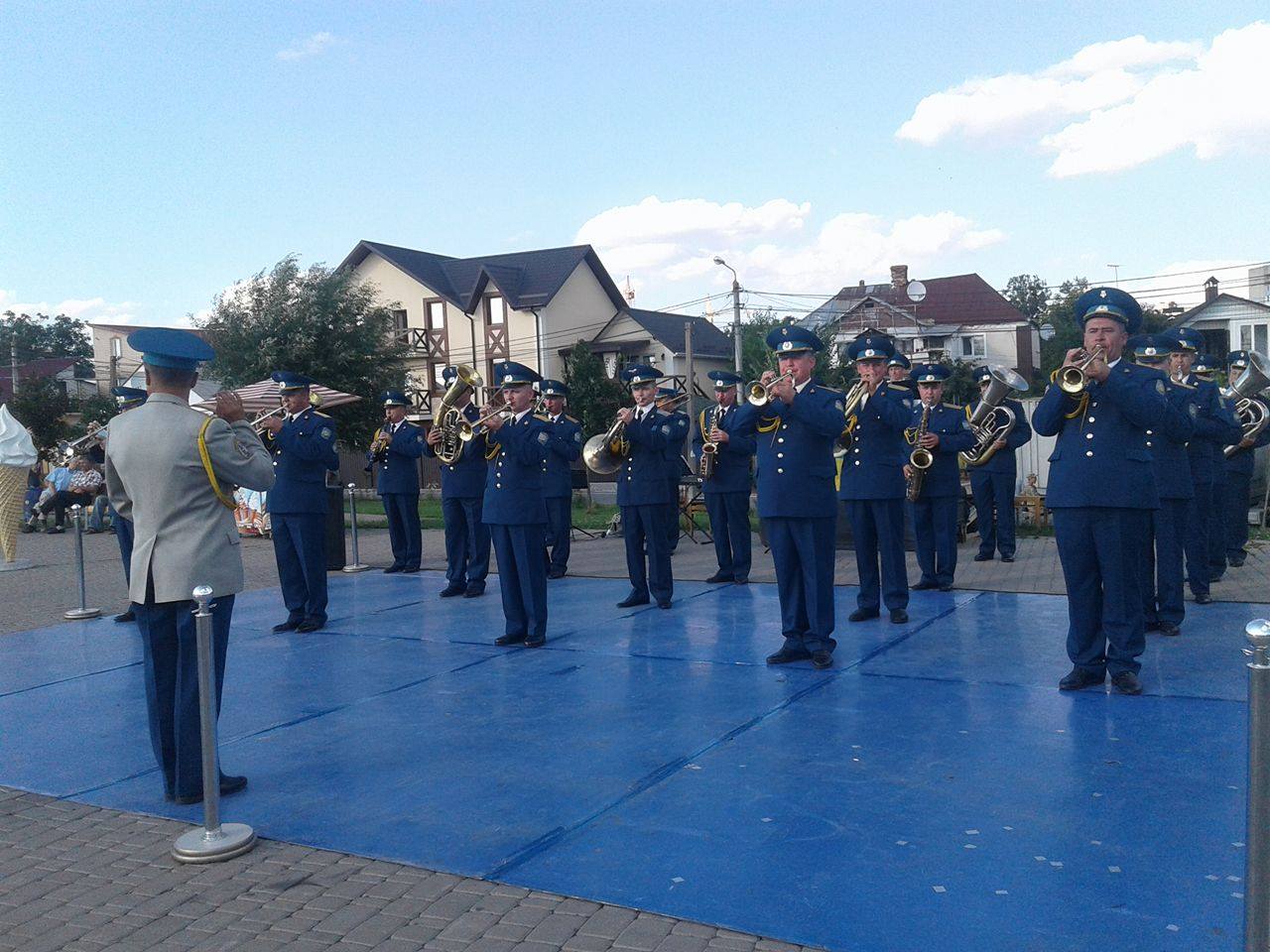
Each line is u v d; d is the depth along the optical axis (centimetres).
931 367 939
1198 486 812
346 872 409
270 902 386
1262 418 928
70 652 855
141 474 484
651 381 912
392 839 438
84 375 5941
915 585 983
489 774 511
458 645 816
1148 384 562
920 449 909
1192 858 384
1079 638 604
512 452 785
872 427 820
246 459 497
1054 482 602
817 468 679
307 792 499
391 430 1248
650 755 525
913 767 489
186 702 487
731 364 4472
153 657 493
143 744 596
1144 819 419
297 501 885
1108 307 555
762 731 554
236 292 2898
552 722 591
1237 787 448
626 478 931
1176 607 725
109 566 1520
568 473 1170
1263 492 1404
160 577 481
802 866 392
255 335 2806
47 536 2119
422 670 733
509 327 4009
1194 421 603
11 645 894
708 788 475
